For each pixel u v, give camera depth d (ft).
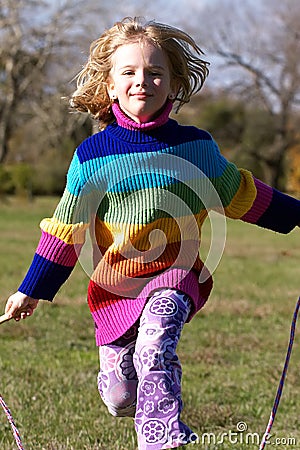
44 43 308.19
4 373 46.14
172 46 25.04
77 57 301.63
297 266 111.45
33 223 185.98
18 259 112.47
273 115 305.53
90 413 37.47
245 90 314.55
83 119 302.86
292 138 303.89
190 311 24.29
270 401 40.88
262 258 120.88
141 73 24.40
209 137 25.58
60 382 44.06
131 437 33.22
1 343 57.00
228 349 56.13
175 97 25.76
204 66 26.17
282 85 308.19
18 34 309.63
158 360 22.65
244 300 78.89
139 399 22.58
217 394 42.50
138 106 24.41
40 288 24.81
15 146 334.65
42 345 56.44
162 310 23.39
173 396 22.39
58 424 35.45
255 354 54.34
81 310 70.69
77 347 56.18
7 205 241.76
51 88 313.53
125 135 24.71
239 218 26.53
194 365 50.88
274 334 62.23
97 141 24.86
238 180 26.11
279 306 75.66
